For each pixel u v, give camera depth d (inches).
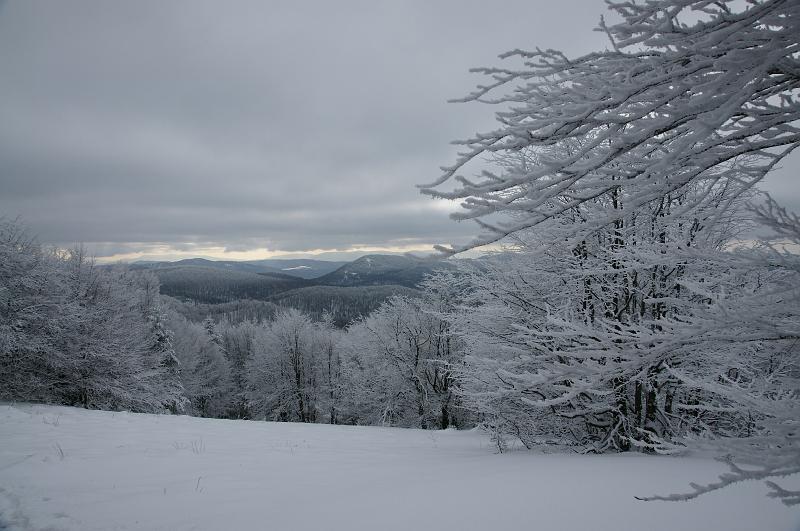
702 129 56.6
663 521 122.2
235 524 151.6
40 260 714.2
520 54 74.2
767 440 65.1
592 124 70.4
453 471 220.1
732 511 125.9
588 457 254.2
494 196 70.1
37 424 365.7
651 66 65.1
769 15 62.9
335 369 1450.5
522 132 68.2
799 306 81.6
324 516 152.0
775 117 69.7
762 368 176.2
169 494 194.2
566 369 83.9
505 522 131.6
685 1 60.8
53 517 165.5
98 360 756.6
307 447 354.6
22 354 671.1
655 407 304.3
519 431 344.5
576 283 323.0
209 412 1764.3
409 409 1002.7
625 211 78.3
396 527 135.4
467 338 383.6
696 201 92.0
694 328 82.0
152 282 1310.3
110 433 354.3
